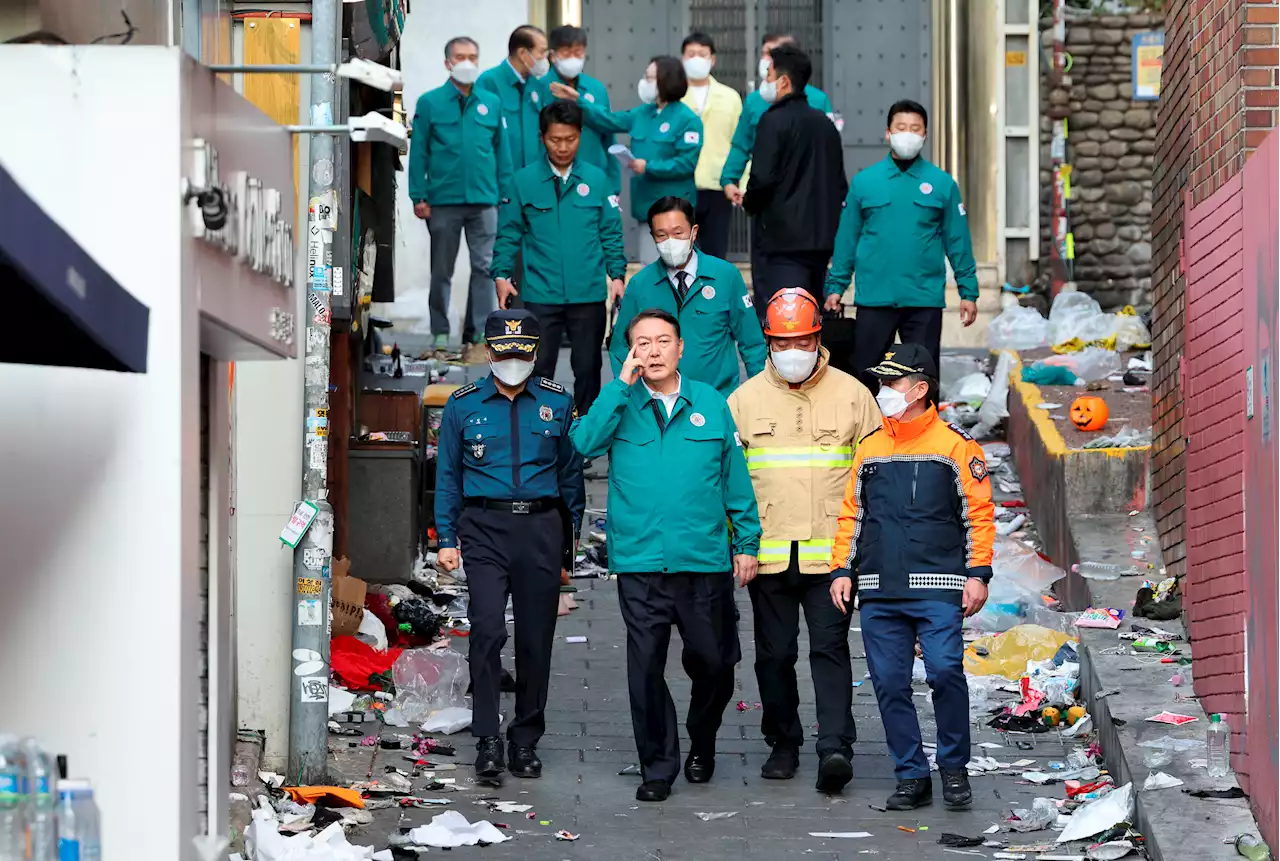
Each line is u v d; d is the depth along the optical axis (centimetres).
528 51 3091
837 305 2417
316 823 1427
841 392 1608
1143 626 1845
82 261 782
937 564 1530
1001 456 2723
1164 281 2002
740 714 1833
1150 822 1380
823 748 1567
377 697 1811
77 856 878
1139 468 2184
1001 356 2877
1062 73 3609
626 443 1557
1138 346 2998
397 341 3281
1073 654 1875
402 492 2161
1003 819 1508
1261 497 1378
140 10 1196
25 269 720
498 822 1484
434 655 1805
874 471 1546
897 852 1423
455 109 3041
